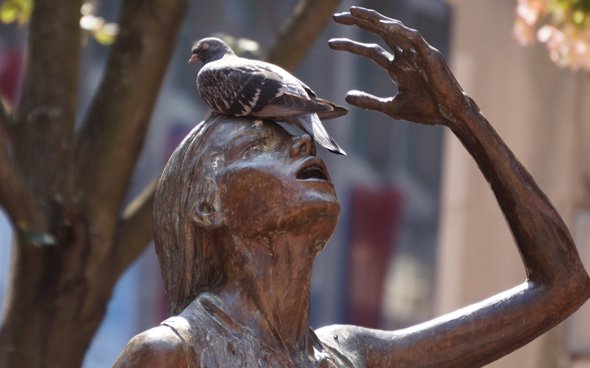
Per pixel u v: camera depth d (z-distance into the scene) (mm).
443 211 21797
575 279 6109
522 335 6117
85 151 10750
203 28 23766
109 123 10711
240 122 5793
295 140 5699
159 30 10680
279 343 5625
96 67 23344
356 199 26438
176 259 5789
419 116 6090
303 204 5578
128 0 10852
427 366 6004
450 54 24797
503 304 6109
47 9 11000
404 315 27406
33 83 10969
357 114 26094
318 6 10977
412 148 27172
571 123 20000
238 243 5660
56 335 10711
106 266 10797
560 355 19094
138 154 10812
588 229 20094
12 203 10227
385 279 27375
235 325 5578
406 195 27203
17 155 10828
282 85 6156
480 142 6035
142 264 23391
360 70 25266
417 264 27469
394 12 25016
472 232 21031
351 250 26688
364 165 26406
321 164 5742
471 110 5992
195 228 5719
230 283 5688
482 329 6051
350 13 5910
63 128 10789
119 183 10742
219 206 5637
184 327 5449
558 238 6086
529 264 6195
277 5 23688
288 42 10953
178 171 5773
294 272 5676
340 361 5816
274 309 5652
